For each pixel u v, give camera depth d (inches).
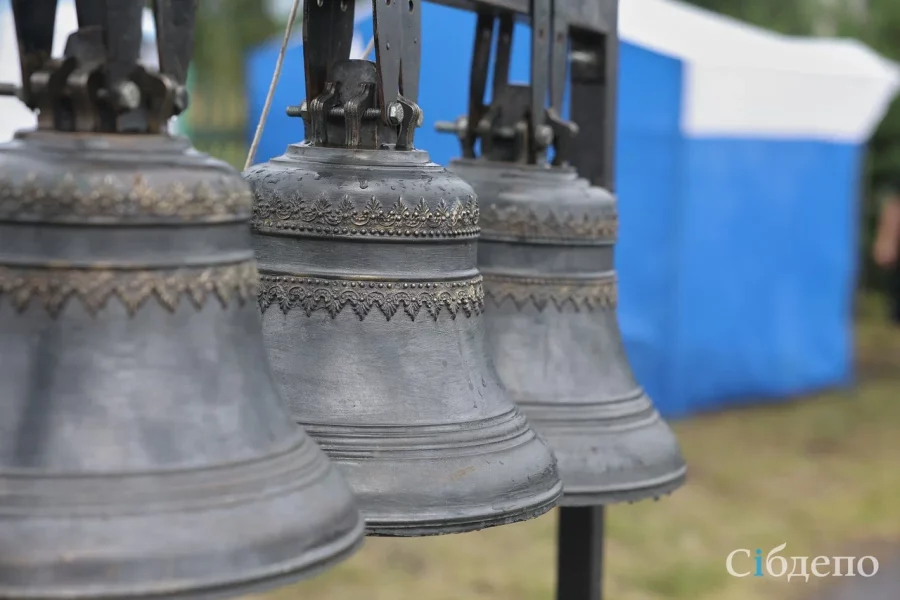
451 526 90.7
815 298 537.6
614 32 143.4
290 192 96.3
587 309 125.3
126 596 64.8
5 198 70.1
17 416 69.1
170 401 70.9
